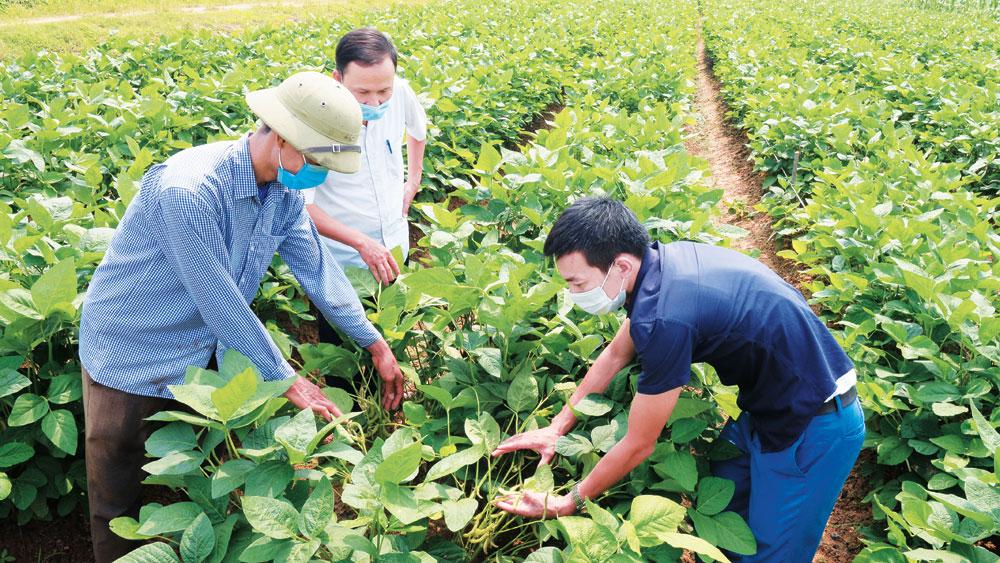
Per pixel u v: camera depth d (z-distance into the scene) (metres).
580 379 3.55
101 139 6.23
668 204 4.71
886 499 3.68
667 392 2.40
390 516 2.38
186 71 8.57
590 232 2.37
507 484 3.11
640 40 15.16
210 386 2.36
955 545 2.50
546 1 24.11
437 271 3.07
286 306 4.39
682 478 2.67
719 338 2.43
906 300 4.32
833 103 9.35
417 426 3.04
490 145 4.73
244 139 2.56
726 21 21.48
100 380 2.71
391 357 3.24
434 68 8.89
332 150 2.47
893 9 32.56
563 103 11.94
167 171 2.43
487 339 3.37
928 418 3.58
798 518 2.72
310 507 2.14
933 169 6.79
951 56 15.89
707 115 13.64
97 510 2.91
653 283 2.41
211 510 2.37
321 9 26.39
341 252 3.99
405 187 4.67
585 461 2.88
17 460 2.90
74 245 3.55
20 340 3.07
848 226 5.09
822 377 2.53
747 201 8.97
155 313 2.63
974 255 4.64
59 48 18.22
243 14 23.94
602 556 2.18
